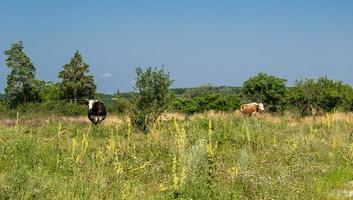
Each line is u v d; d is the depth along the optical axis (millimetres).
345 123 26562
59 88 73062
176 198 10344
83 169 12102
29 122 30500
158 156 14328
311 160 15328
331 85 39156
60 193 9852
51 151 14344
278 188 11133
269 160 15117
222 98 48719
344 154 16391
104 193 10156
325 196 11141
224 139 18250
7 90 68125
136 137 18375
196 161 12008
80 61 73188
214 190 10609
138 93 22109
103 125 25625
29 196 9609
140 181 11930
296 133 21547
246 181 11297
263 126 23531
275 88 43344
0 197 9453
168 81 22297
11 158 13047
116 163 12477
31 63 69438
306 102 39094
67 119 33406
